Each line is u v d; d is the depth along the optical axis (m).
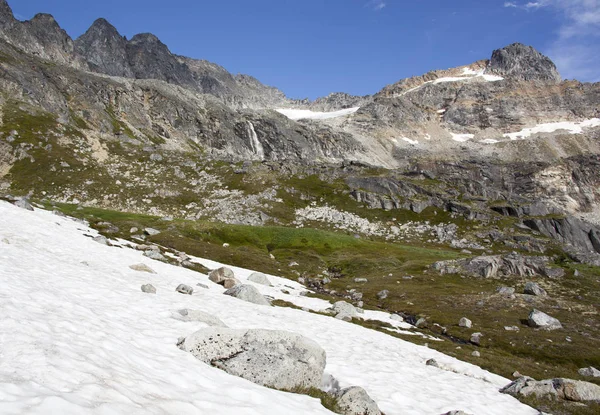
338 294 80.56
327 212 190.00
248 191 196.25
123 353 13.15
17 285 17.61
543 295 85.00
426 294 81.00
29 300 15.67
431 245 166.62
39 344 11.02
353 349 29.14
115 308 20.47
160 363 13.68
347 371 22.41
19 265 23.52
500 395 26.27
